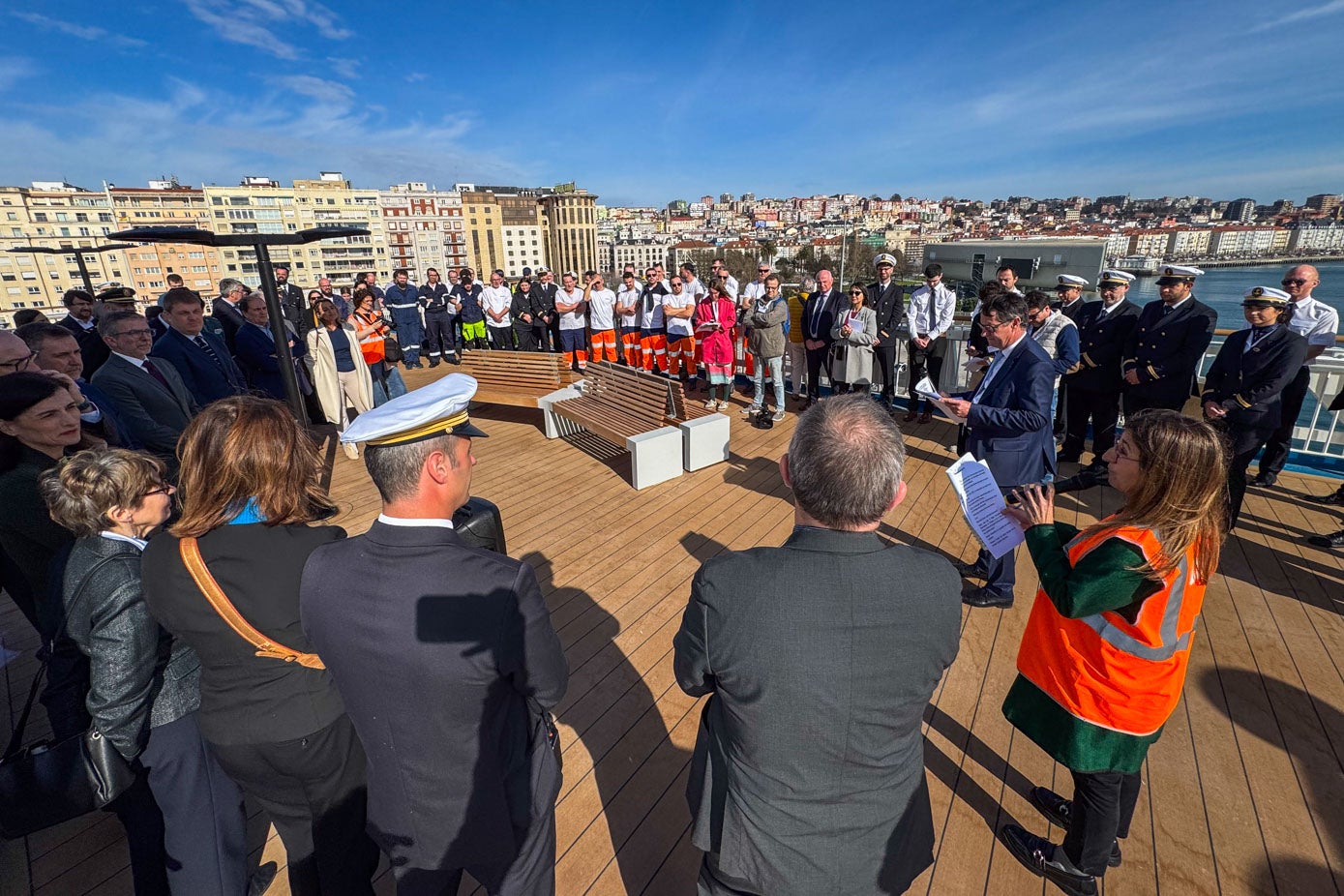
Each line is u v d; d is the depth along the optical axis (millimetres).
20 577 2309
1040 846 1917
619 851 2023
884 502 1035
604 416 5688
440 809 1253
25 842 2062
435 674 1135
